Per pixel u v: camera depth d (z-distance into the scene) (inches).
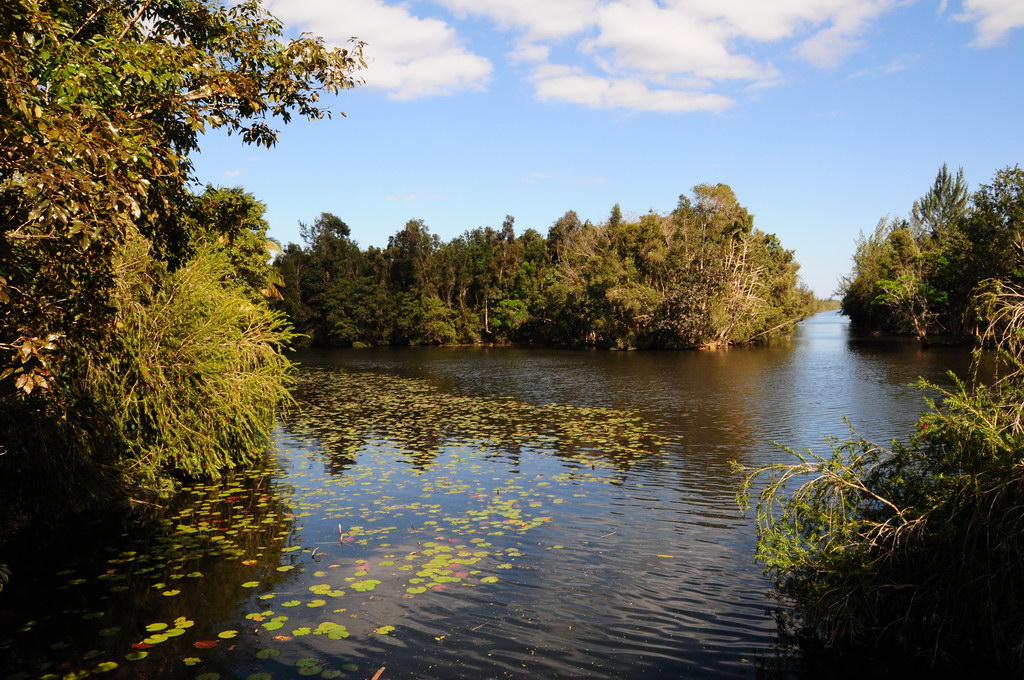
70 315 233.8
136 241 387.5
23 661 201.3
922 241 2987.2
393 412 805.2
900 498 226.1
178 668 196.1
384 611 236.7
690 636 217.8
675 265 2261.3
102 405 377.4
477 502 389.4
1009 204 1656.0
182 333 431.5
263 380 482.3
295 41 311.1
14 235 194.1
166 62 263.7
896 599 215.6
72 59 217.3
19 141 179.5
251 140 330.6
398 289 3065.9
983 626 196.4
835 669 194.9
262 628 223.0
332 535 328.2
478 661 200.5
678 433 625.9
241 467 495.2
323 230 3427.7
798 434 607.5
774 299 2522.1
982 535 193.6
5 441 292.0
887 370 1244.5
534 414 773.9
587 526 340.5
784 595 249.8
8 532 330.0
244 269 991.6
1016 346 221.6
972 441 208.1
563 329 2588.6
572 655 204.5
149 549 308.3
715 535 324.5
